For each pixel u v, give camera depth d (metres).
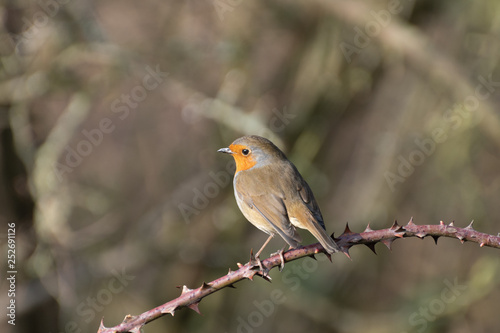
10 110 10.20
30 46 10.38
